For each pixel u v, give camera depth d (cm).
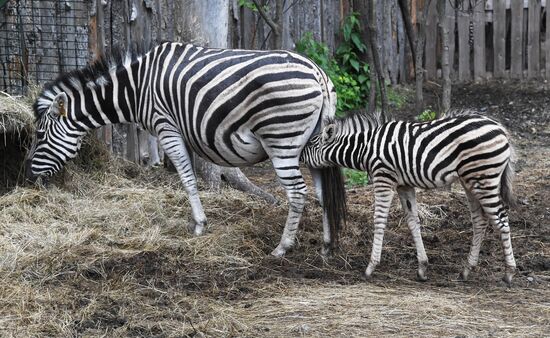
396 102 1142
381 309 531
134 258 620
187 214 732
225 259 627
